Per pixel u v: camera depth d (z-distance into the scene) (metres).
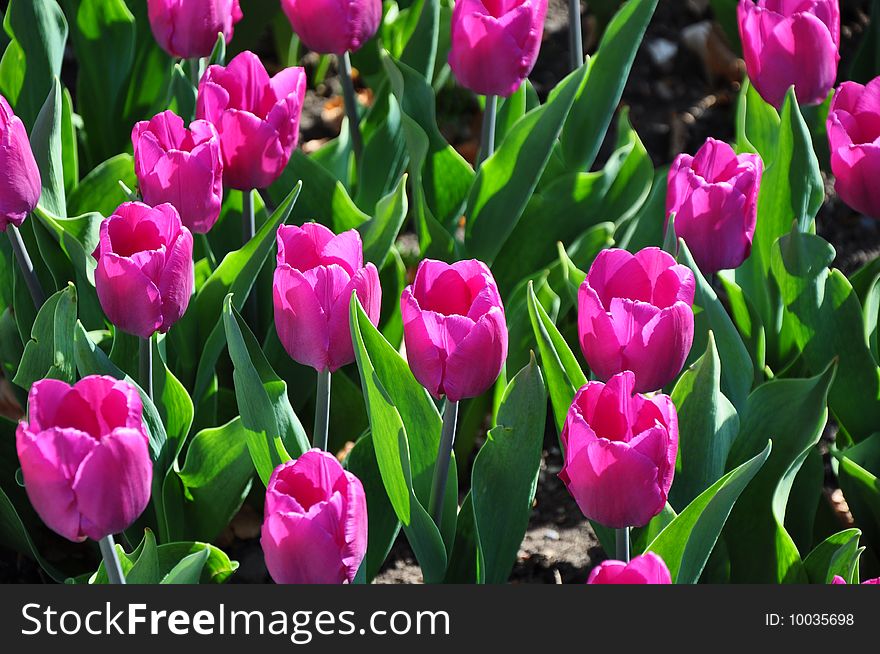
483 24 3.17
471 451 3.89
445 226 3.94
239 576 3.46
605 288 2.48
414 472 2.82
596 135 3.90
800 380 2.85
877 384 3.14
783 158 3.31
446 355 2.31
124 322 2.54
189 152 2.82
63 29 3.81
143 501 2.04
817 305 3.12
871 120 3.01
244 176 3.04
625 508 2.14
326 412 2.67
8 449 3.29
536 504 3.76
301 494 2.08
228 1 3.48
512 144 3.50
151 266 2.48
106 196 3.70
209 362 3.15
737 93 5.66
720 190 2.77
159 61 4.25
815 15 3.24
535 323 2.64
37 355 2.99
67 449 1.91
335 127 5.39
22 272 3.23
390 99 3.84
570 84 3.42
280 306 2.41
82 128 4.55
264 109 3.09
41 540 3.44
